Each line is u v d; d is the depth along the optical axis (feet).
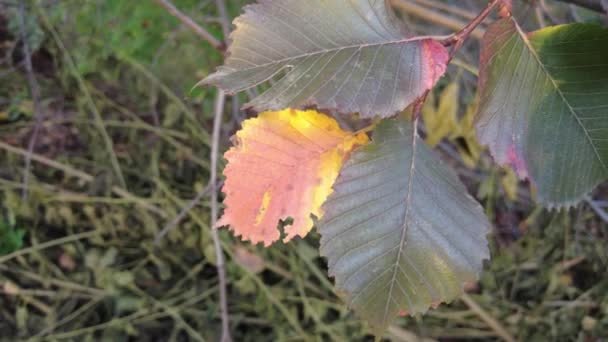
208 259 2.50
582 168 0.62
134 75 2.57
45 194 2.63
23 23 2.44
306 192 0.66
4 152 2.72
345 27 0.61
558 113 0.62
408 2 1.56
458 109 1.79
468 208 0.63
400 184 0.62
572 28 0.60
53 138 2.80
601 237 2.43
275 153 0.67
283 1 0.61
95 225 2.67
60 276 2.61
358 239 0.62
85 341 2.55
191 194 2.62
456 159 2.32
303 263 2.44
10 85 2.77
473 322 2.44
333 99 0.58
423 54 0.60
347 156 0.67
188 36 2.26
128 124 2.59
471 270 0.62
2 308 2.61
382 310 0.62
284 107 0.58
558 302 2.43
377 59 0.60
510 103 0.61
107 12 2.36
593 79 0.61
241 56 0.59
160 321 2.66
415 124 0.63
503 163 0.61
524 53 0.61
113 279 2.58
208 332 2.54
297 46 0.60
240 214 0.66
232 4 2.23
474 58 1.94
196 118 2.53
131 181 2.72
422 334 2.44
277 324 2.51
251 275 2.46
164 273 2.60
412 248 0.62
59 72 2.68
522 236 2.50
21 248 2.65
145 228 2.64
